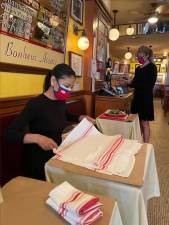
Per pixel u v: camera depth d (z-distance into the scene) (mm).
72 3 2971
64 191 802
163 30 6461
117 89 4301
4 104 1738
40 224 685
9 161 1755
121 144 1334
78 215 683
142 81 3014
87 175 1016
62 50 2701
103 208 765
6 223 690
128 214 962
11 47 1779
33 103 1431
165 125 5570
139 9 5059
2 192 860
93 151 1227
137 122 2617
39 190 880
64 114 1626
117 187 963
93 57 3660
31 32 2023
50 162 1132
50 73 1502
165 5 4820
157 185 1341
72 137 1392
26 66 1990
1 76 1733
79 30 3309
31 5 1969
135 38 7230
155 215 1941
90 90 3660
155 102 10734
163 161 3133
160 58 11836
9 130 1312
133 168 1067
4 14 1659
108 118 2480
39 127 1456
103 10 4105
